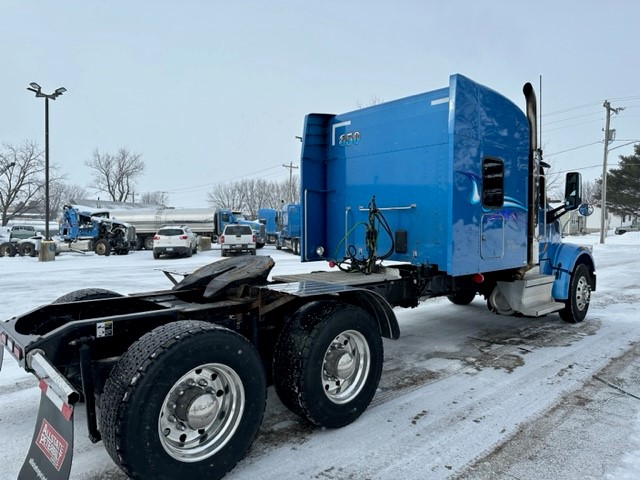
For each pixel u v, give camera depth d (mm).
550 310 6141
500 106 5211
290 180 64062
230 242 24078
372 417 3711
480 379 4578
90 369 2812
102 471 2920
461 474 2875
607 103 31359
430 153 4785
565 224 7715
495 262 5191
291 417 3754
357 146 5586
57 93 22844
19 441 3322
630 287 10891
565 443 3256
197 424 2744
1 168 59125
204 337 2736
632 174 52531
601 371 4793
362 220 5559
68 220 27125
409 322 7195
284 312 3830
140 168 76062
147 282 12180
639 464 2969
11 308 8445
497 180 5188
